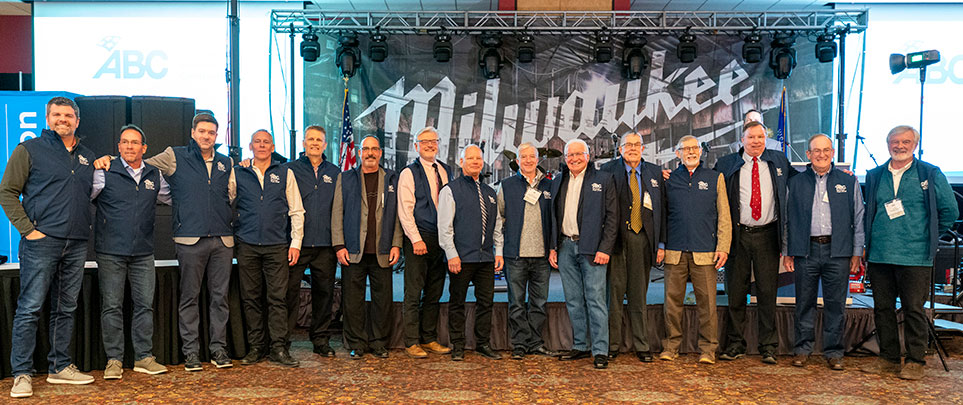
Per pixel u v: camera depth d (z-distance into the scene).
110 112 4.24
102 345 3.65
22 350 3.17
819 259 3.78
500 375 3.64
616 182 3.98
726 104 8.65
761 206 3.86
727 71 8.64
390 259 4.03
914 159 3.61
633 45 8.34
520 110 8.66
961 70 8.62
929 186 3.51
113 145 4.25
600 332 3.81
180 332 3.70
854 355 4.11
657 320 4.25
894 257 3.55
